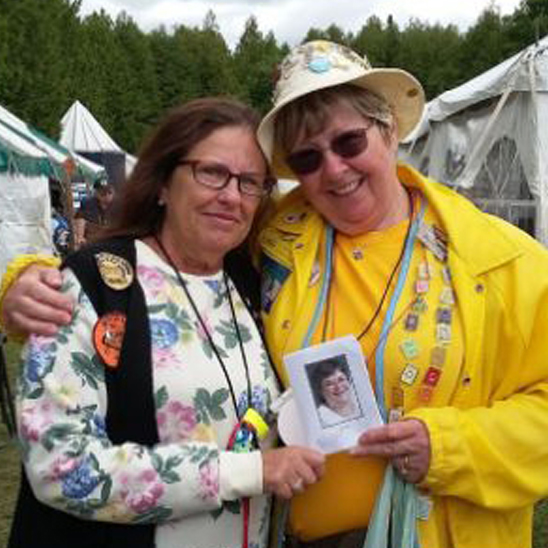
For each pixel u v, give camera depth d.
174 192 1.88
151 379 1.70
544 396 1.87
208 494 1.65
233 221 1.87
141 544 1.68
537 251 1.95
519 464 1.81
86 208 11.62
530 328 1.86
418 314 1.88
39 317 1.67
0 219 10.88
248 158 1.87
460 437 1.77
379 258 1.99
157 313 1.77
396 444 1.76
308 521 1.96
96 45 54.91
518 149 8.57
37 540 1.71
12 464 4.87
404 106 2.08
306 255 2.04
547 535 3.71
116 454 1.62
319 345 1.82
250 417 1.79
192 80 69.00
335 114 1.93
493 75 9.34
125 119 56.44
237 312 1.95
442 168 10.45
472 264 1.89
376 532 1.80
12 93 32.44
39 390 1.64
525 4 50.72
